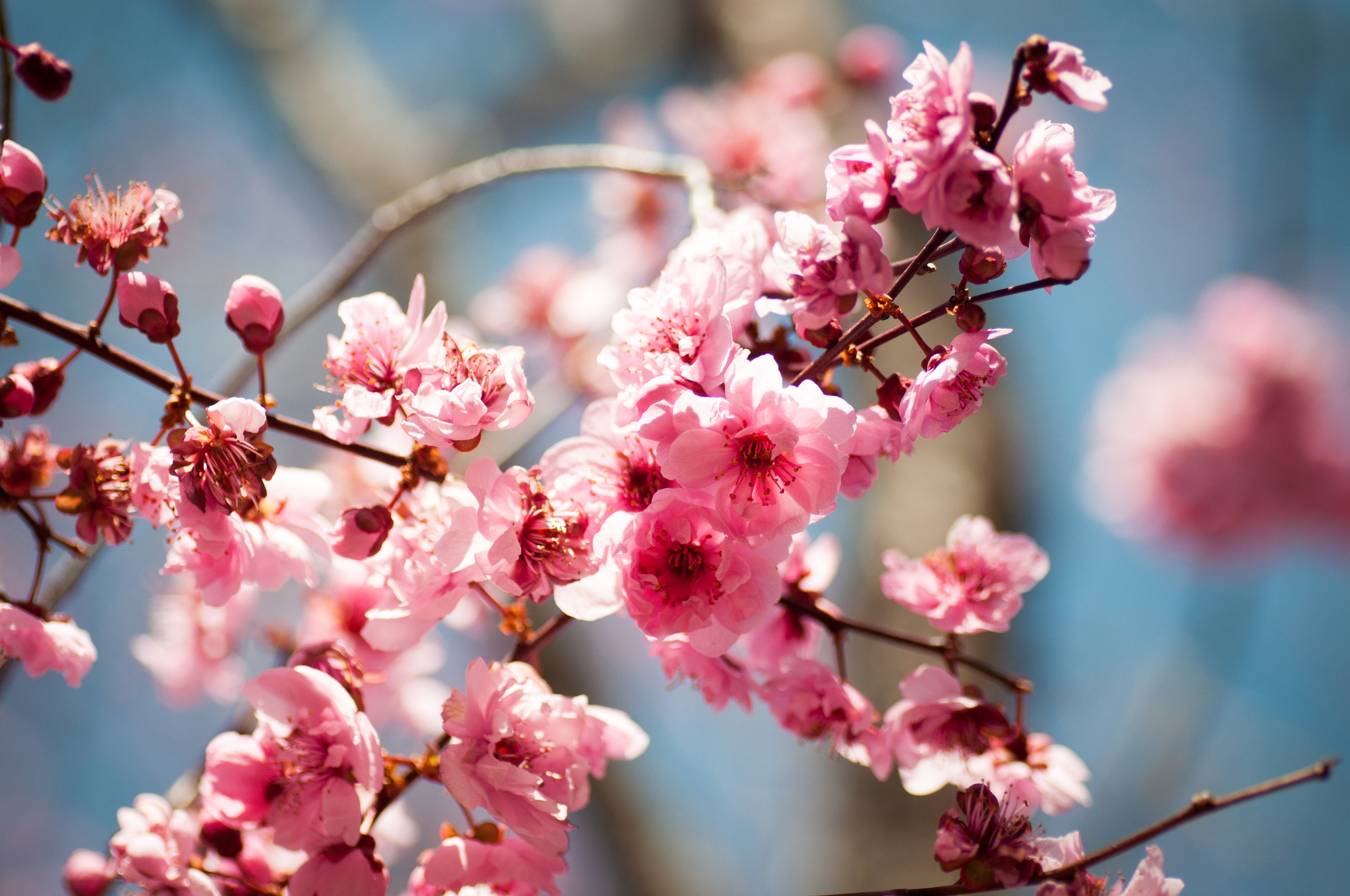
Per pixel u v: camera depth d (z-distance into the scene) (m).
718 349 0.49
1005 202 0.48
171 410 0.50
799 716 0.53
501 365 0.50
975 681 0.79
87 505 0.51
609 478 0.50
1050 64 0.48
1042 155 0.49
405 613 0.50
